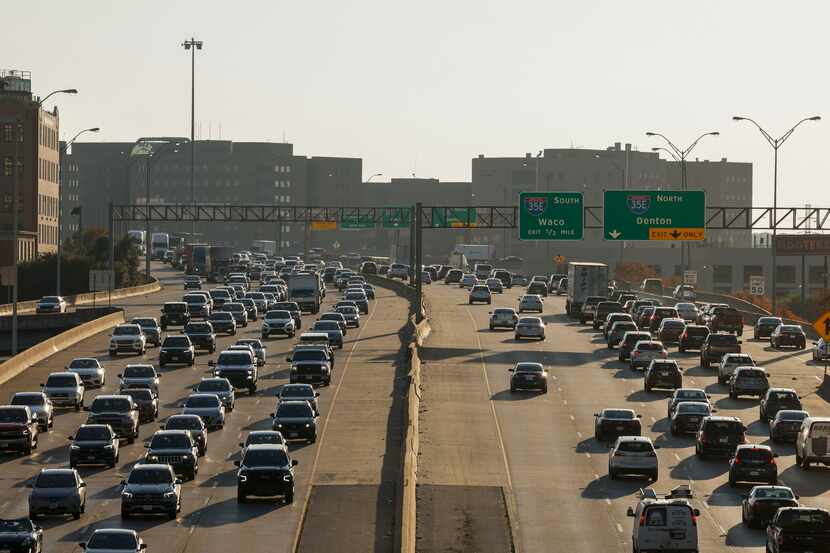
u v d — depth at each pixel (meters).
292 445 95.06
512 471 86.25
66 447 93.50
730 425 90.56
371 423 104.06
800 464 89.00
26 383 125.88
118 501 74.88
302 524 69.19
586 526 69.88
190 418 90.56
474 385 125.94
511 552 63.62
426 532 68.12
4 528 58.06
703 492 79.75
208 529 67.62
